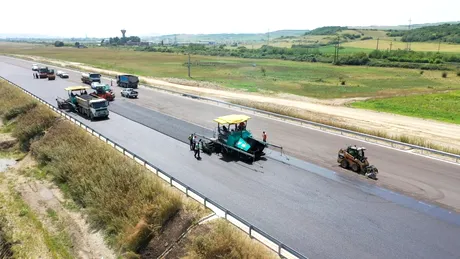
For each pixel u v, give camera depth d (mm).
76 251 19578
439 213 19344
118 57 161125
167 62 138375
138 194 20953
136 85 66000
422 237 16984
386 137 34156
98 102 40375
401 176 24453
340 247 16062
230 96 60000
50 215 23203
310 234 17094
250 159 27719
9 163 32531
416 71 119375
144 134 34656
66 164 27812
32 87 63156
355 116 46656
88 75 69250
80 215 22672
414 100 60969
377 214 19156
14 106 45969
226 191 21812
